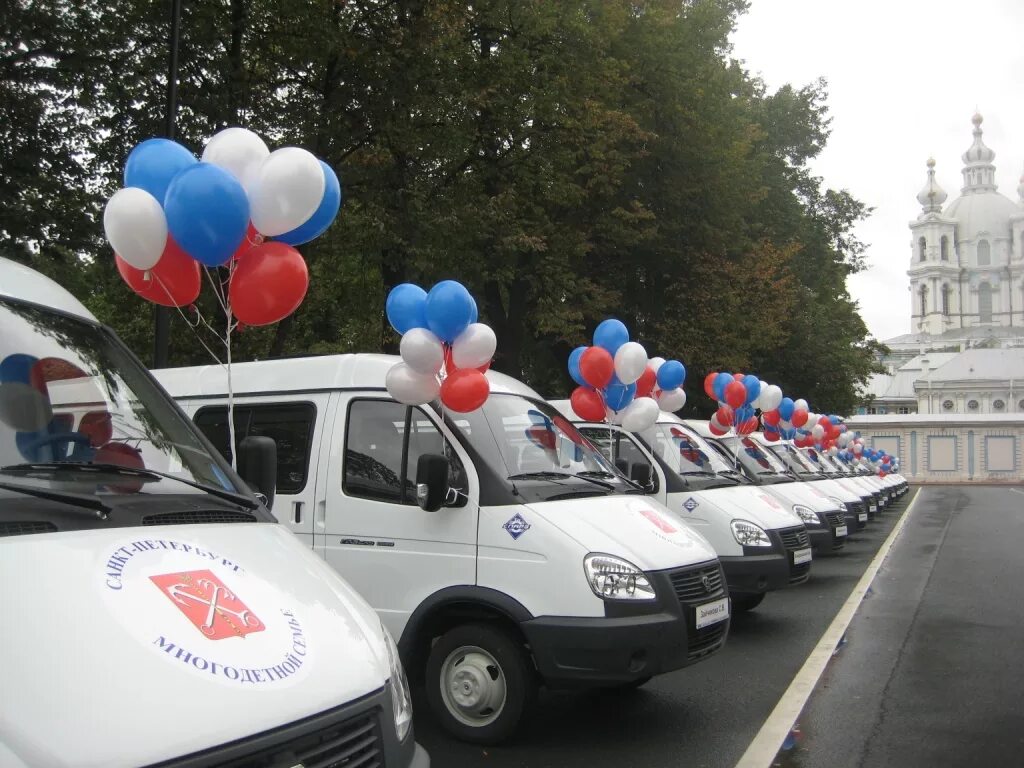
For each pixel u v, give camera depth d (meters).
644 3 23.17
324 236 17.03
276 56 16.00
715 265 25.59
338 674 2.72
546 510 5.72
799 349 35.06
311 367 6.71
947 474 80.12
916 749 5.77
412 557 5.85
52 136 14.26
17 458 3.10
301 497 6.33
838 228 40.38
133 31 14.64
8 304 3.54
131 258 4.69
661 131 23.53
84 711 2.18
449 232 16.77
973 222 151.25
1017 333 140.62
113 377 3.68
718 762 5.43
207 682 2.40
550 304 21.09
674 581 5.85
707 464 10.51
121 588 2.54
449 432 5.99
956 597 11.97
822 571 14.84
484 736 5.57
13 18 13.37
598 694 6.92
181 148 4.87
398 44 15.71
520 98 18.97
